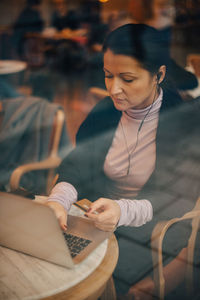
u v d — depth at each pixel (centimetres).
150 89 150
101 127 171
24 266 105
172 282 135
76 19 579
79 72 487
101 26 529
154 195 148
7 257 109
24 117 226
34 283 99
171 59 150
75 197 152
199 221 131
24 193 141
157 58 145
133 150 161
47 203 136
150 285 134
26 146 217
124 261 141
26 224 101
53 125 218
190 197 145
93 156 169
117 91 153
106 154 168
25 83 425
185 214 128
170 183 150
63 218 127
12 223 104
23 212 99
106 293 127
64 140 240
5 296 94
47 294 95
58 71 480
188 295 138
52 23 581
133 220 135
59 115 220
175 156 152
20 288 97
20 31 549
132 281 135
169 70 150
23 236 105
